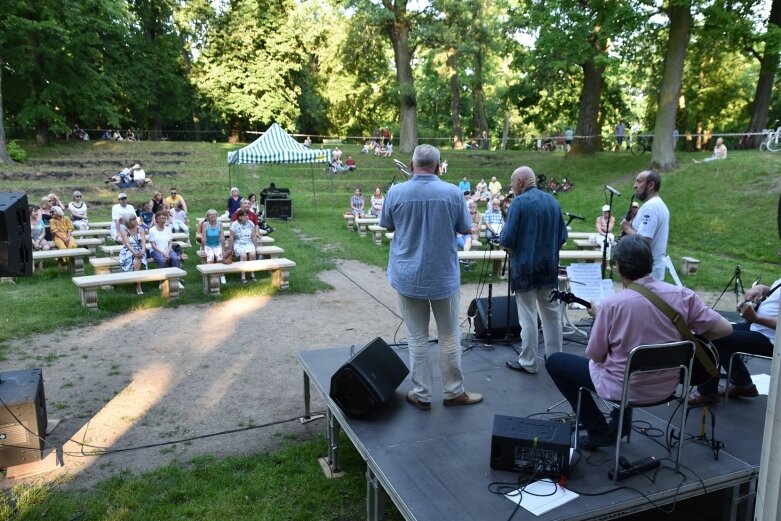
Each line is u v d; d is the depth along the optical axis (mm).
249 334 6586
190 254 11492
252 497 3400
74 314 7086
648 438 3242
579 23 18531
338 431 3672
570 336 5352
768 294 3635
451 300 3426
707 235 13320
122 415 4477
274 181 24078
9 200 3846
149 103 32125
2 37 21312
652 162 18688
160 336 6449
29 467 3645
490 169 27156
